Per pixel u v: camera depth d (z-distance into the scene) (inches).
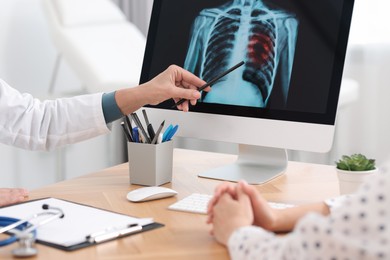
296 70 55.7
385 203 26.3
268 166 61.4
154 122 62.7
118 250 38.4
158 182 55.6
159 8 64.2
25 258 36.7
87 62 117.0
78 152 128.4
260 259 32.1
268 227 41.4
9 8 116.5
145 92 56.5
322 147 53.9
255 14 58.6
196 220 45.1
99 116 56.8
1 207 47.9
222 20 60.4
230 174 59.1
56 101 58.5
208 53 60.6
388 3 131.7
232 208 39.2
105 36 124.4
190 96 56.7
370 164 50.3
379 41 133.2
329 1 55.0
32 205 47.7
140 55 125.0
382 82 133.8
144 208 48.6
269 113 56.4
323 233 27.1
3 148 116.3
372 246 26.2
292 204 49.9
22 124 56.4
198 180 58.0
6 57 116.5
